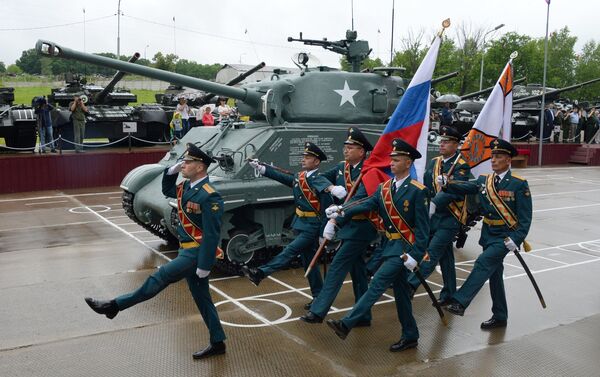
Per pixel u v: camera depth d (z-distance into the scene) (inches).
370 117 459.8
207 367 239.6
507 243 271.9
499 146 282.0
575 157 1162.6
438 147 456.8
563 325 295.3
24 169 709.9
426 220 247.4
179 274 240.5
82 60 374.3
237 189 364.2
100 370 236.2
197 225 243.8
